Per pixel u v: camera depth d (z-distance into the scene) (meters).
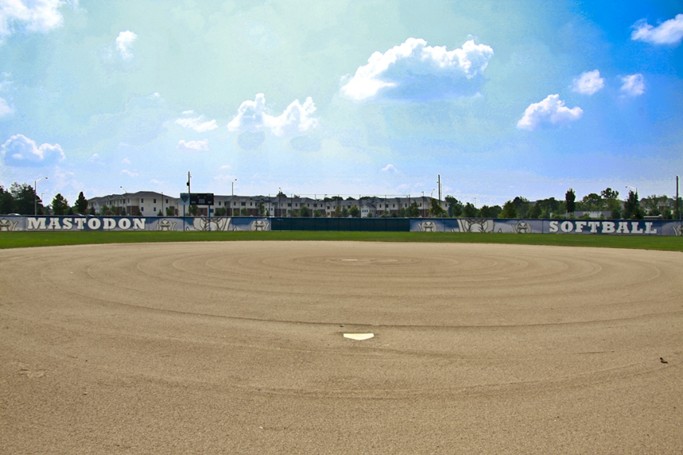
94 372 6.39
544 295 12.51
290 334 8.45
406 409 5.28
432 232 58.16
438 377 6.31
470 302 11.48
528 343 7.96
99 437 4.59
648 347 7.75
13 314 9.84
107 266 18.05
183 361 6.90
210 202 66.88
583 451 4.39
